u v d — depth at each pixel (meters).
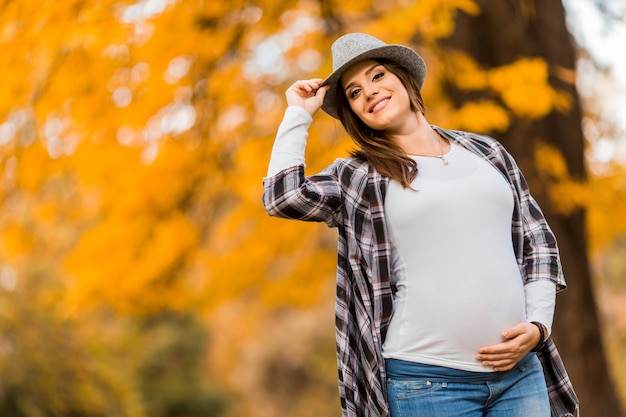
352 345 3.21
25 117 6.71
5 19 6.19
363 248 3.17
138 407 13.44
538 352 3.39
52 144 6.90
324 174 3.28
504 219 3.22
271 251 8.38
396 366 3.15
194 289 8.59
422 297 3.11
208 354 23.39
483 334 3.09
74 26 6.14
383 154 3.22
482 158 3.30
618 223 8.19
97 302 7.78
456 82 6.21
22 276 11.82
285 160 3.22
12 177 6.96
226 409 20.52
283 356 27.09
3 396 11.38
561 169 6.86
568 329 7.63
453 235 3.11
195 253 7.82
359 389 3.20
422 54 6.77
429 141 3.34
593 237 8.64
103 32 6.12
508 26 7.09
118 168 7.02
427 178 3.18
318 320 28.11
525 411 3.15
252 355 26.53
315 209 3.20
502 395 3.16
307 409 26.55
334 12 6.78
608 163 8.20
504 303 3.12
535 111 5.87
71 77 6.54
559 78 7.13
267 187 3.20
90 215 7.75
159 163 7.16
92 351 12.27
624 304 20.88
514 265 3.21
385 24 5.58
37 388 11.62
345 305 3.20
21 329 11.62
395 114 3.30
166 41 6.54
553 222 7.47
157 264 7.46
